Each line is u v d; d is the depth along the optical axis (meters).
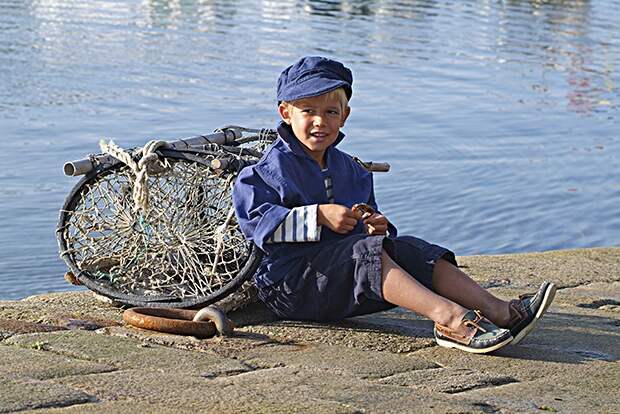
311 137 5.48
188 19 25.66
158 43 22.03
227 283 5.66
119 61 19.64
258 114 15.88
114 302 5.91
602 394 4.50
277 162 5.49
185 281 5.88
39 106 15.56
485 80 19.25
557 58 21.81
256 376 4.49
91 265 6.06
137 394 4.12
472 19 26.73
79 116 15.07
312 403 4.05
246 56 20.73
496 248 10.46
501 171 13.06
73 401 4.00
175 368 4.58
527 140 14.80
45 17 25.23
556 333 5.61
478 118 16.06
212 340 5.19
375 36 23.66
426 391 4.38
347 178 5.73
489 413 4.13
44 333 5.10
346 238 5.42
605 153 14.23
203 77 18.47
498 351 5.15
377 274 5.24
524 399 4.36
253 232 5.32
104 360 4.66
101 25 24.31
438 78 19.20
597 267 7.82
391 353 5.07
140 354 4.77
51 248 9.55
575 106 17.33
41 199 11.02
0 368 4.41
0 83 17.06
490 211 11.50
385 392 4.29
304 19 26.08
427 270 5.38
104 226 6.00
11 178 11.78
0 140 13.48
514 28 25.56
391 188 12.16
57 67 18.73
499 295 6.68
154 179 5.88
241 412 3.92
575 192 12.27
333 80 5.41
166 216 5.83
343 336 5.35
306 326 5.54
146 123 14.96
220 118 15.50
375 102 16.84
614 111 17.08
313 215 5.25
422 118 15.82
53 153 13.00
